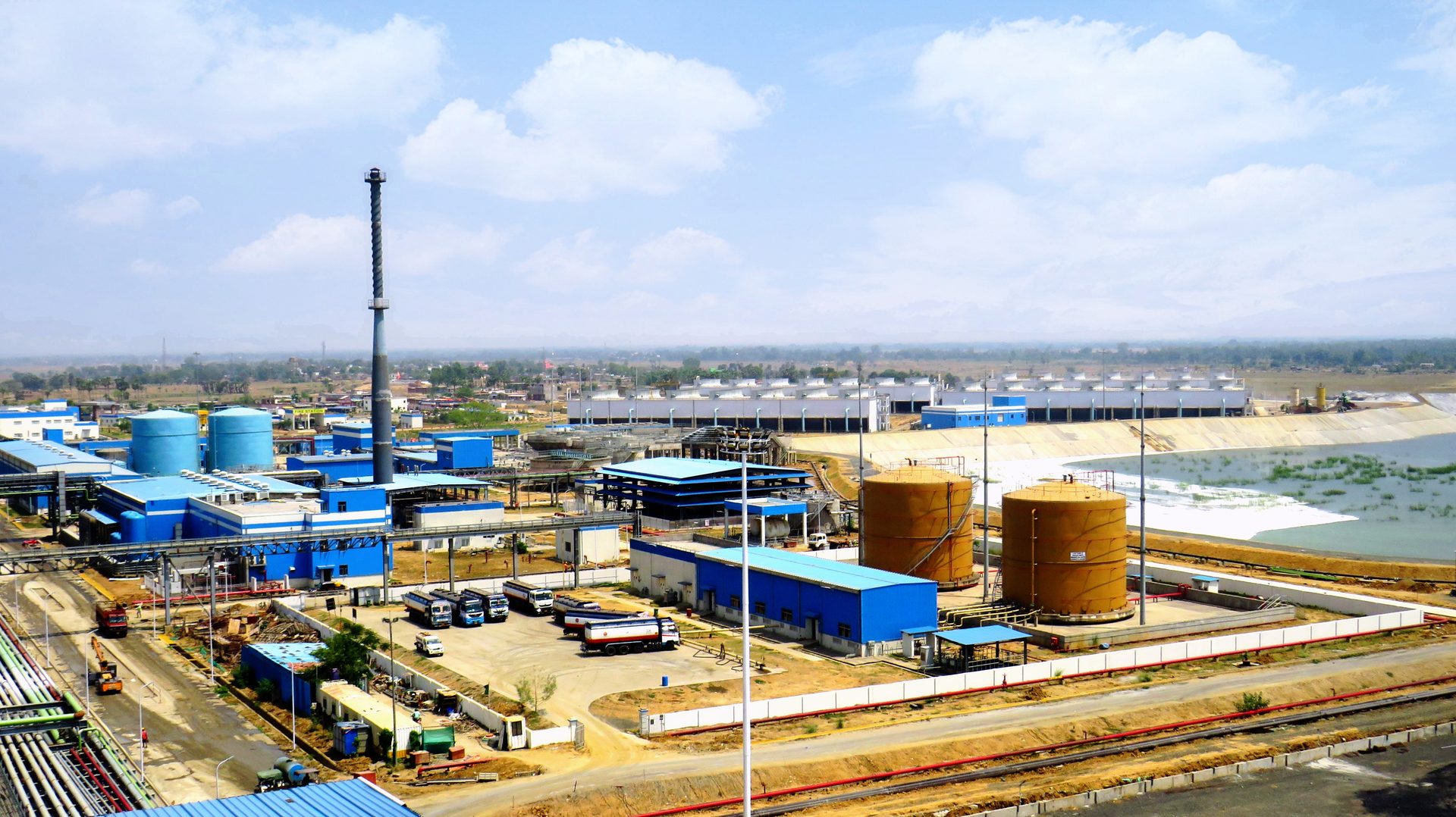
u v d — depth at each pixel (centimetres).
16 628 9500
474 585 11281
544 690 7475
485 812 5450
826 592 8794
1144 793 6019
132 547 9431
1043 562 9419
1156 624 9231
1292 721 7062
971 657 7788
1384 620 9244
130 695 7538
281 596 10650
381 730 6238
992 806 5684
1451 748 6688
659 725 6638
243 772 6062
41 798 5284
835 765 6141
